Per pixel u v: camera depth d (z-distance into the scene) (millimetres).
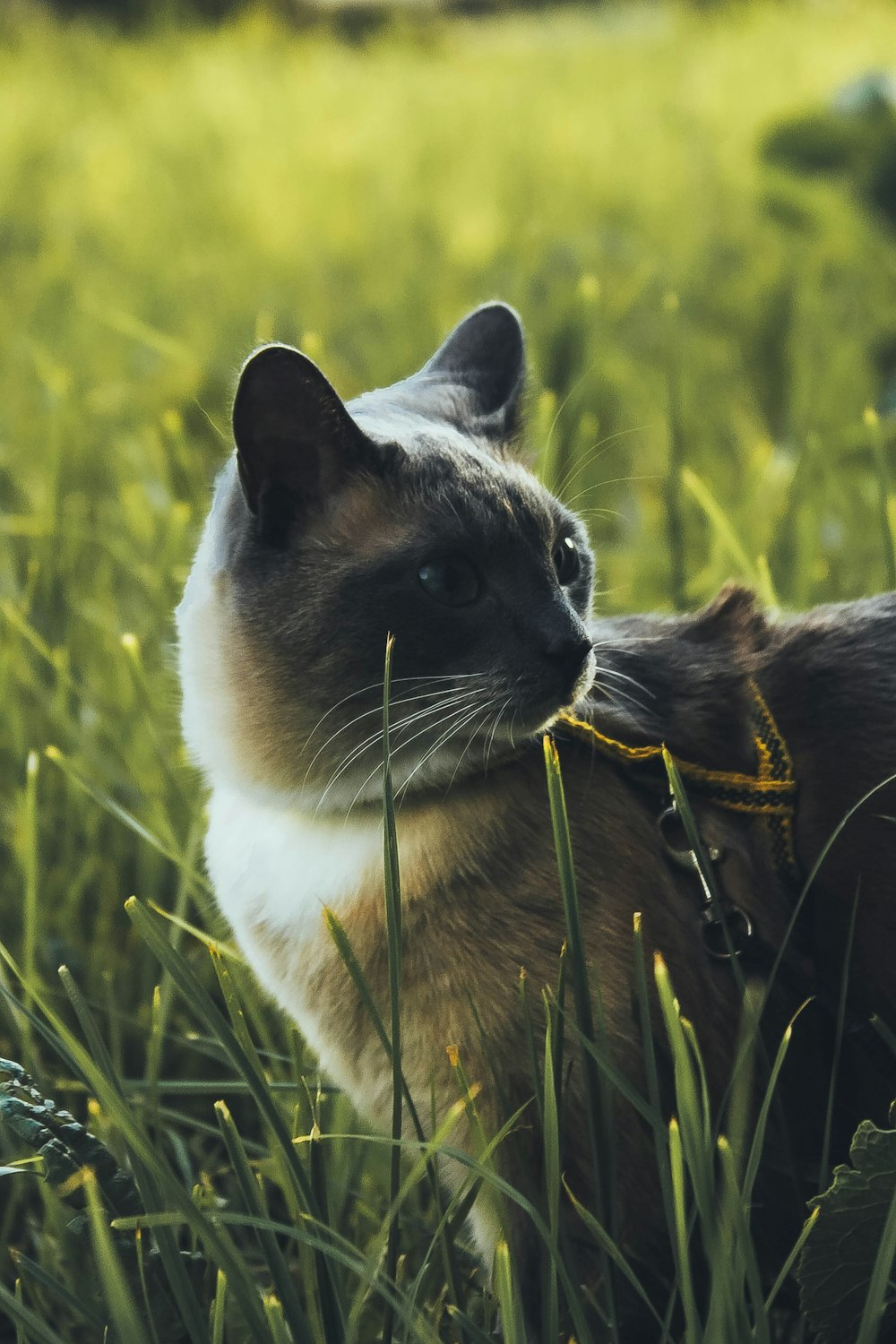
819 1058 2426
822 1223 2027
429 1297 2480
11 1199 2695
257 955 2582
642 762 2404
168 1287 2203
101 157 12836
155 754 3738
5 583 4391
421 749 2346
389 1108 2490
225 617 2494
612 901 2312
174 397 5992
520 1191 2309
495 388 2898
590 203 10453
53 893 3508
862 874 2389
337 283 8852
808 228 6977
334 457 2420
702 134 12273
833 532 4566
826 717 2473
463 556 2383
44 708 3957
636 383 6141
